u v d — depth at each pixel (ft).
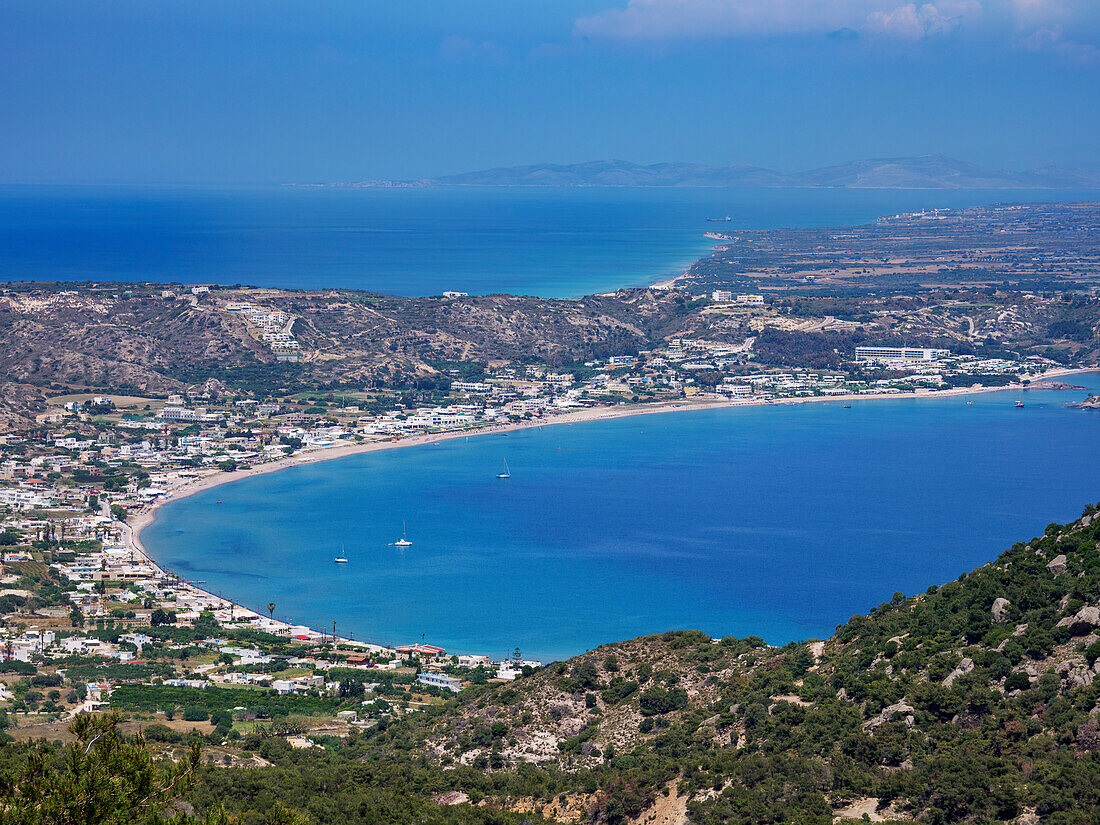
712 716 532.32
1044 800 375.86
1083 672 437.58
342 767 531.50
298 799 475.72
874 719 469.16
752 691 539.29
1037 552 564.71
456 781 512.63
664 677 589.32
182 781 252.21
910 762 428.97
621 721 560.61
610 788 469.57
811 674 548.31
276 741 625.41
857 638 570.46
